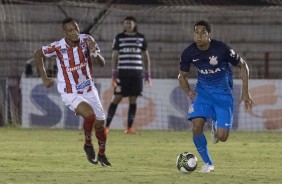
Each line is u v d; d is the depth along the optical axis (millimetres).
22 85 43062
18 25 51969
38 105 43031
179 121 42906
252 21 53438
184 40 53188
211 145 33562
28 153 28688
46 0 52250
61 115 42875
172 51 53000
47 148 30984
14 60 51312
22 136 37281
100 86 42562
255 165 25203
